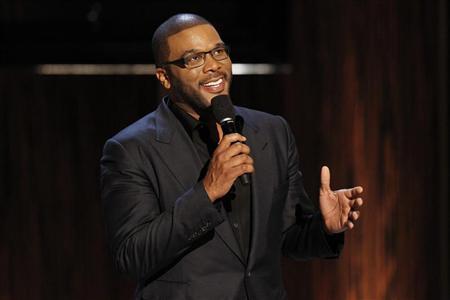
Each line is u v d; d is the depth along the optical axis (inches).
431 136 475.2
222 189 226.7
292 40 561.9
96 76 597.6
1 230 598.2
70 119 599.5
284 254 272.4
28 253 600.4
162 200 243.6
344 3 515.8
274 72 585.6
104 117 600.4
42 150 599.5
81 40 566.9
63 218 602.5
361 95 508.4
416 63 478.3
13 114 595.8
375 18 496.4
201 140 253.9
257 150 254.1
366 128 505.7
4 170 597.0
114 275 605.6
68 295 604.1
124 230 239.5
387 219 498.9
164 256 231.3
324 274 547.8
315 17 541.0
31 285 601.6
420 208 483.5
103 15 568.1
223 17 567.5
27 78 594.6
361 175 510.3
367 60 503.8
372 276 510.6
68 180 602.2
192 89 245.6
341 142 524.7
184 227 228.1
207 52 244.7
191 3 567.2
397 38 486.3
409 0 478.6
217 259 240.7
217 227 240.4
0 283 599.2
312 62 548.1
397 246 495.8
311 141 552.4
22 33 563.8
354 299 522.6
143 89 599.5
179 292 238.7
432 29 469.4
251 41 565.9
